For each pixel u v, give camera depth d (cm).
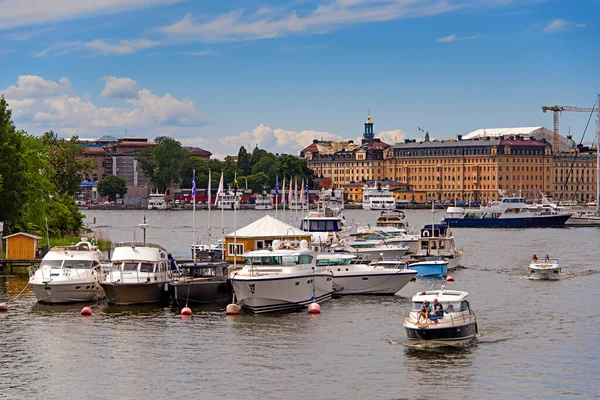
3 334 9162
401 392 7169
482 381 7456
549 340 8888
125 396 7088
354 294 11606
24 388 7288
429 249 15700
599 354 8331
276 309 10281
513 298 11681
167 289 10844
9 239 14475
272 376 7594
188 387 7300
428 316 8631
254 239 12731
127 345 8662
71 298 10875
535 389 7250
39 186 17712
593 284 13225
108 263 11775
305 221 15888
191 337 8988
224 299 10912
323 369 7794
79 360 8112
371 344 8675
